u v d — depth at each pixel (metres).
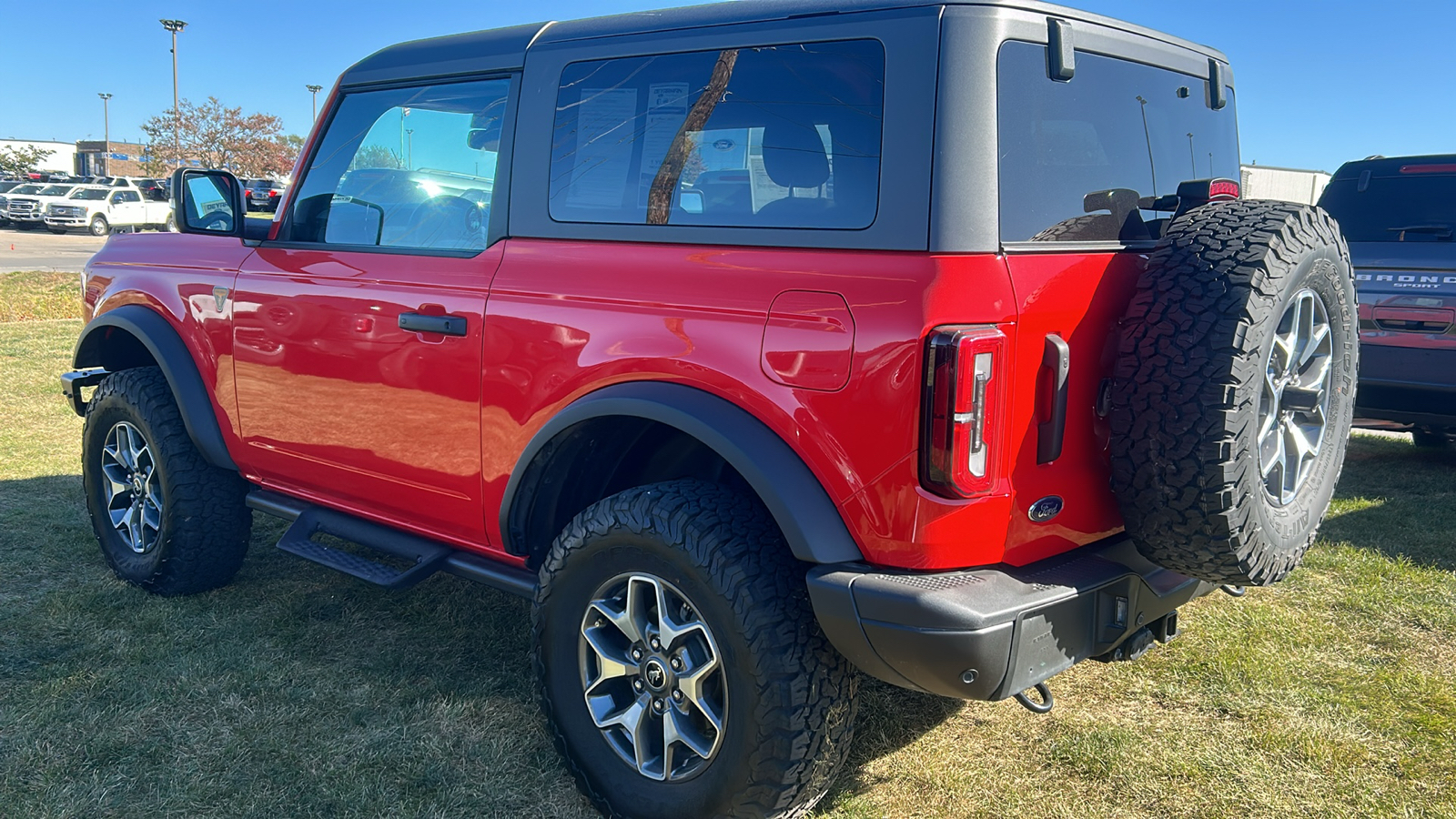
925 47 2.22
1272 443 2.43
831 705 2.39
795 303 2.31
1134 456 2.28
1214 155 3.08
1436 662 3.53
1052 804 2.70
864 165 2.28
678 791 2.52
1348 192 6.39
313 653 3.57
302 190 3.61
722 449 2.36
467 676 3.42
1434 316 5.54
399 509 3.34
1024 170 2.28
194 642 3.64
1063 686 3.38
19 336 11.42
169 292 3.94
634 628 2.56
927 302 2.13
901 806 2.69
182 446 3.92
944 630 2.13
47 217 36.31
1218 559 2.29
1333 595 4.14
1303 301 2.44
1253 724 3.11
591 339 2.65
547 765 2.90
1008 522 2.27
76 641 3.64
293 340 3.46
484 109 3.07
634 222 2.67
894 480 2.19
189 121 56.47
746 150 2.48
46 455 6.29
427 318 3.02
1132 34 2.68
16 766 2.81
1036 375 2.25
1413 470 6.34
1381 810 2.66
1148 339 2.26
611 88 2.77
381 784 2.78
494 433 2.91
